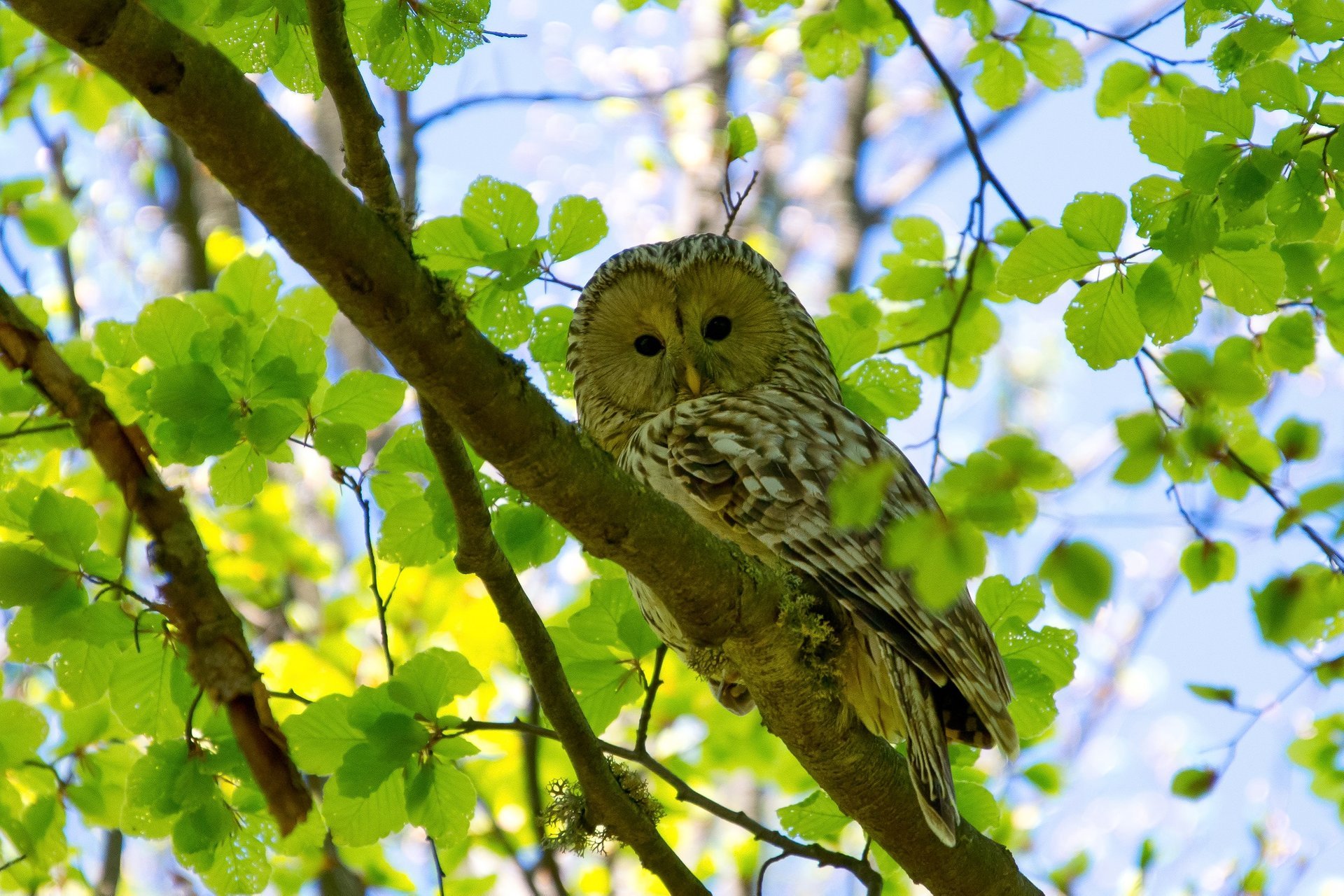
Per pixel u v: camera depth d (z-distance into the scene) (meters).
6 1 5.09
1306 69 8.59
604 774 9.45
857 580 9.30
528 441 6.75
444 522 10.32
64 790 10.84
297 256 6.03
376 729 9.15
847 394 12.14
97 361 10.46
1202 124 8.68
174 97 5.37
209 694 5.30
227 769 9.48
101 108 14.95
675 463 10.38
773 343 12.38
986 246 13.08
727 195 10.99
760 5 14.07
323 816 9.63
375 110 7.14
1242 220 8.82
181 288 18.16
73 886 13.29
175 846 9.62
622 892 17.34
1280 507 7.83
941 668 9.05
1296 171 8.66
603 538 7.26
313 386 9.46
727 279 12.30
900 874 12.45
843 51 14.03
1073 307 9.30
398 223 7.29
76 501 9.04
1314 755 12.91
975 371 13.63
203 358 9.61
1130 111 8.98
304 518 19.23
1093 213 8.97
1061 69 12.69
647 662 11.00
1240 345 9.59
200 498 17.55
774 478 9.96
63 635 9.05
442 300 6.34
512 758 15.57
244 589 16.84
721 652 8.54
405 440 10.42
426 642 15.98
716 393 11.76
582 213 10.43
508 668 16.11
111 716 11.20
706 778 16.61
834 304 13.34
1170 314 9.04
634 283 12.43
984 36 12.93
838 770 9.19
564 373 12.88
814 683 8.71
